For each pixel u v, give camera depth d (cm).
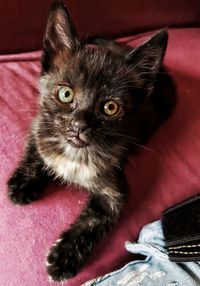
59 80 25
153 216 25
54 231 23
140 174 27
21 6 30
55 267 22
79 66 25
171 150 28
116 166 26
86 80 24
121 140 26
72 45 26
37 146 27
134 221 25
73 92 24
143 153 28
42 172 26
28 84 30
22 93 29
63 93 24
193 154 28
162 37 23
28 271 22
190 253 22
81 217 24
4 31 31
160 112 31
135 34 37
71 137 24
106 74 25
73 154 26
